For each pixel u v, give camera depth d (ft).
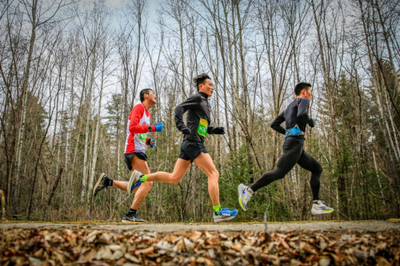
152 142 13.07
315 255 5.71
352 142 22.54
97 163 52.54
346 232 7.81
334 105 24.22
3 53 17.04
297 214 21.80
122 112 50.60
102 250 5.56
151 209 27.71
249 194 10.51
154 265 5.15
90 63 39.75
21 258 5.13
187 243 6.04
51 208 21.59
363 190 21.01
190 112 10.44
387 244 5.98
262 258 5.46
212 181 10.19
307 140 24.25
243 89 25.96
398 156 19.92
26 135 28.89
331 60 24.25
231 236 6.82
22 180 29.04
